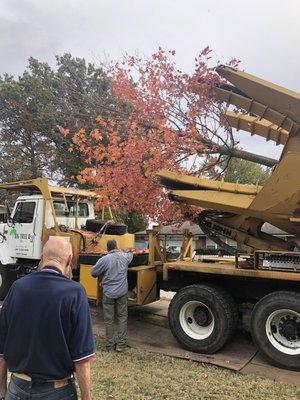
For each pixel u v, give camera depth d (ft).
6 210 33.83
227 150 26.07
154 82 25.46
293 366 18.84
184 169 25.43
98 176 26.23
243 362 19.95
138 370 18.60
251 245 23.38
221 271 21.29
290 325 19.36
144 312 29.30
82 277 25.81
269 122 24.30
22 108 72.74
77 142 28.02
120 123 28.02
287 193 20.65
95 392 16.01
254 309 20.12
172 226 28.02
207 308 21.43
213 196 23.02
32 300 8.55
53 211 30.27
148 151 25.14
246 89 21.02
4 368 8.87
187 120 25.09
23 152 77.00
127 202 26.58
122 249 27.63
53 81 67.62
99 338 23.52
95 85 55.62
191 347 21.36
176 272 23.72
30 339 8.38
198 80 23.86
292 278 19.48
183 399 15.46
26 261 32.65
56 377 8.30
